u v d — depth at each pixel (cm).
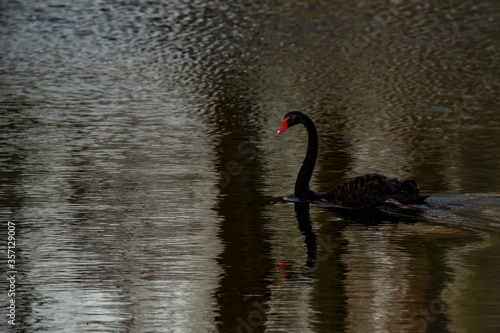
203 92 2506
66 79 2653
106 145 1886
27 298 1020
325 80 2686
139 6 4031
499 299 1016
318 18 3812
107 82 2625
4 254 1176
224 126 2098
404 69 2853
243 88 2564
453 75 2755
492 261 1152
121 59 2978
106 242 1234
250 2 4191
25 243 1223
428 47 3219
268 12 3938
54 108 2266
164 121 2144
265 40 3341
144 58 2995
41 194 1488
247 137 1991
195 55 3056
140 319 960
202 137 1981
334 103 2381
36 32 3425
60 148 1847
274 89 2558
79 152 1817
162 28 3538
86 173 1644
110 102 2356
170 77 2708
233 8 4022
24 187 1533
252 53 3098
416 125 2117
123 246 1215
